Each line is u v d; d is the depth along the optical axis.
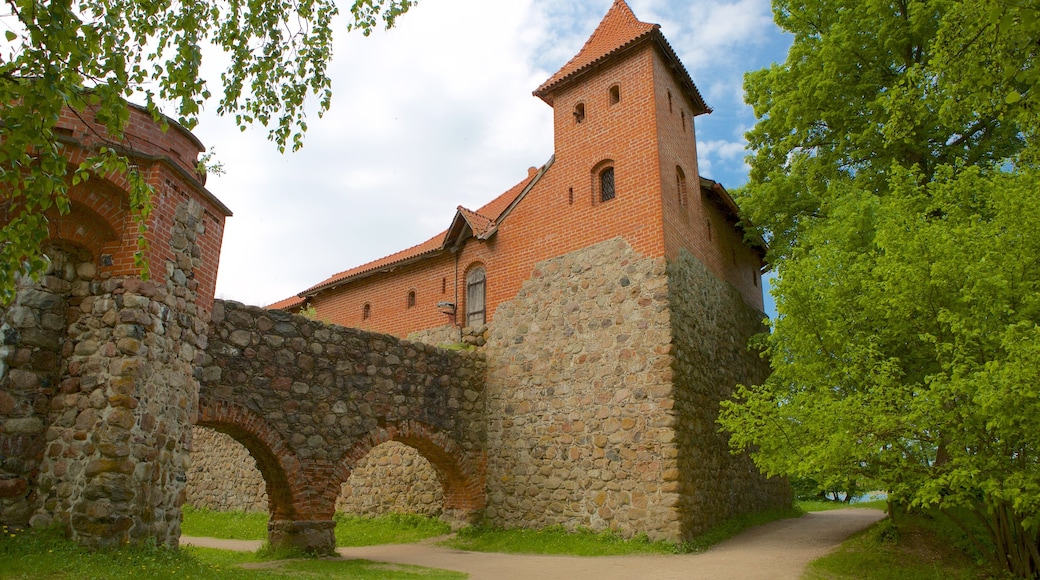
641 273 14.91
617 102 16.72
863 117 16.38
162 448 8.80
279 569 9.86
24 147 5.01
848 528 15.60
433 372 15.78
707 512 14.35
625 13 18.08
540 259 17.03
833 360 10.51
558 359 15.87
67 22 4.96
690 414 14.45
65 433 8.16
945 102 8.74
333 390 13.27
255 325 12.04
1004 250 8.98
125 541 7.89
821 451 8.95
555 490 15.05
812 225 16.39
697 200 17.77
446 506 16.52
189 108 7.03
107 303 8.57
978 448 8.48
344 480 13.12
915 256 9.45
